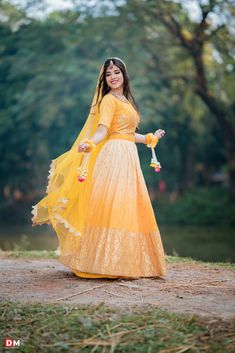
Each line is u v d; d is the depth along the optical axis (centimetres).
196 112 3356
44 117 3000
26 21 2784
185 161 3728
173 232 2936
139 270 629
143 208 644
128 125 655
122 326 471
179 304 534
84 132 662
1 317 500
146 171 3559
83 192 632
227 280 651
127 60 2769
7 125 3225
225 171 3791
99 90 667
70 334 464
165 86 3059
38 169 3562
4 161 3519
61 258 645
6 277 659
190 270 729
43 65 2908
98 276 623
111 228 620
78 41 2759
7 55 2936
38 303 530
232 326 470
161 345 440
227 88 3050
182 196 3688
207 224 3384
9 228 3206
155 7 2470
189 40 2653
